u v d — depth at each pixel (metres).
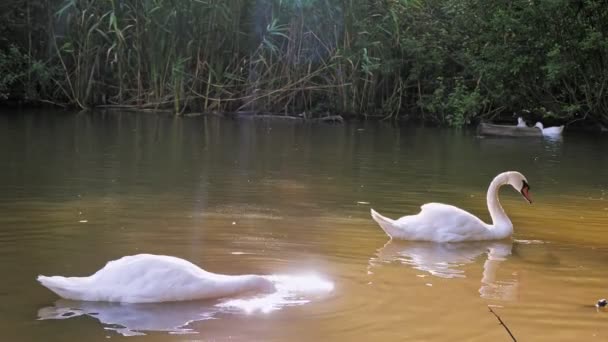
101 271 5.87
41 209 8.55
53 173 10.88
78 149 13.41
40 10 21.94
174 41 21.03
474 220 8.21
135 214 8.50
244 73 21.91
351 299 5.98
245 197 9.72
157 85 21.39
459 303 5.99
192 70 21.64
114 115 19.89
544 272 7.00
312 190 10.39
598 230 8.80
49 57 21.78
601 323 5.64
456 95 21.34
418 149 15.58
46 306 5.61
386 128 19.91
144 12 20.98
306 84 21.92
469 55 21.70
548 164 13.98
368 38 22.03
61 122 17.73
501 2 21.61
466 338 5.24
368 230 8.29
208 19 21.12
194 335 5.13
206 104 21.25
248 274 6.48
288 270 6.68
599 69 21.09
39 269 6.41
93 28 20.86
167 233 7.72
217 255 7.04
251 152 14.05
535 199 10.59
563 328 5.52
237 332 5.20
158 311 5.58
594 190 11.33
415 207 9.55
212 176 11.21
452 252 7.67
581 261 7.43
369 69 21.98
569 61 20.48
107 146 13.99
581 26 20.80
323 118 21.05
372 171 12.30
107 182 10.34
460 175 12.25
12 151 12.84
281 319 5.48
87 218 8.20
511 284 6.57
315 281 6.41
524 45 21.47
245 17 21.70
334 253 7.32
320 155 14.01
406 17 22.84
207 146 14.63
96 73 21.59
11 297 5.77
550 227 8.95
